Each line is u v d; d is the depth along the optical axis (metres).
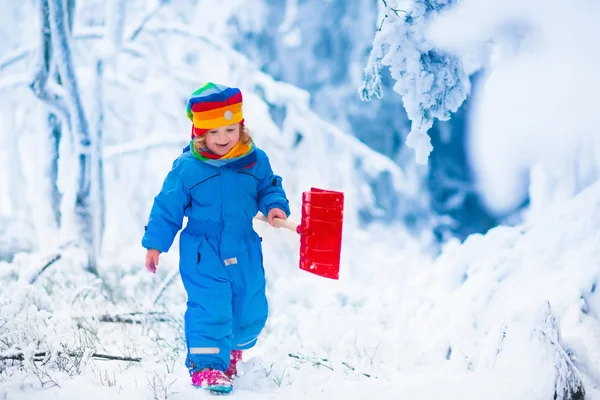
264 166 3.70
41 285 5.46
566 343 3.68
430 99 4.09
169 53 10.52
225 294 3.51
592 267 4.18
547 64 4.54
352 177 11.29
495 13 4.14
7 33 11.00
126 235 10.73
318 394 3.46
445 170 13.98
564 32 4.32
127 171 10.85
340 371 3.92
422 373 4.01
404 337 4.44
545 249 4.59
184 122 10.22
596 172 5.73
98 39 8.15
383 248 12.74
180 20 11.51
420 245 13.23
